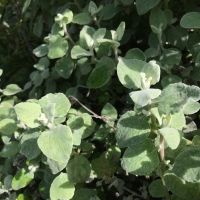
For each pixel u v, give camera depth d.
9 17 0.43
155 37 0.26
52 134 0.17
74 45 0.28
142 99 0.15
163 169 0.18
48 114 0.18
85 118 0.22
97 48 0.26
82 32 0.26
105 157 0.23
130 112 0.17
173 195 0.19
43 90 0.32
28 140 0.19
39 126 0.19
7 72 0.39
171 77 0.23
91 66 0.28
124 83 0.17
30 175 0.23
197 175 0.16
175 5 0.29
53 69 0.30
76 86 0.29
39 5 0.36
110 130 0.24
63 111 0.19
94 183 0.25
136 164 0.17
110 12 0.28
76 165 0.21
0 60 0.40
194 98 0.15
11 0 0.41
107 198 0.25
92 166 0.23
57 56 0.26
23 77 0.38
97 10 0.27
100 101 0.28
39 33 0.34
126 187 0.24
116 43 0.24
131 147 0.17
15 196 0.25
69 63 0.28
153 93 0.15
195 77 0.24
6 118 0.24
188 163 0.16
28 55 0.40
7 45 0.43
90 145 0.22
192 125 0.22
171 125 0.17
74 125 0.21
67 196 0.20
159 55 0.25
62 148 0.17
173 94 0.16
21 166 0.25
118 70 0.18
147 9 0.23
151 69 0.17
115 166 0.23
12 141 0.25
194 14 0.22
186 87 0.16
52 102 0.19
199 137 0.19
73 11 0.32
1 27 0.41
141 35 0.30
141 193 0.23
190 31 0.27
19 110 0.18
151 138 0.18
